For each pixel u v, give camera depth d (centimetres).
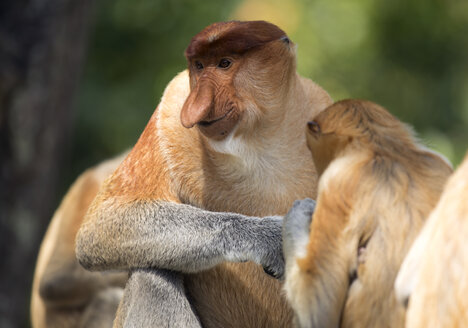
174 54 3662
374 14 3834
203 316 1254
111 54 3706
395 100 3812
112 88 3581
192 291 1255
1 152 2198
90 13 2336
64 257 2117
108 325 2088
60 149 2338
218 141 1152
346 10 3775
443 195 684
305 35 3662
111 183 1270
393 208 832
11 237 2234
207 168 1203
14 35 2156
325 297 841
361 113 933
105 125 3434
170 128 1212
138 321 1198
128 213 1215
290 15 3669
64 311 2133
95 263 1245
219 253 1162
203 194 1212
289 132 1190
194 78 1180
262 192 1198
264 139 1177
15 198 2228
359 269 838
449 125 3738
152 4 3712
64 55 2252
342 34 3756
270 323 1234
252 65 1150
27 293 2317
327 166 938
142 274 1214
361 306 833
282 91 1171
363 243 841
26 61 2173
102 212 1241
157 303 1198
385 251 826
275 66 1160
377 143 895
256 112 1157
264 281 1222
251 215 1209
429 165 867
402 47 3869
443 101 3753
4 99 2173
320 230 860
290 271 890
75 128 3419
